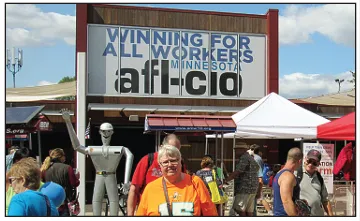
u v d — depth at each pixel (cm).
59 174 610
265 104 909
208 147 1584
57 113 1520
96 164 612
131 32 1474
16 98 1475
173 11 1504
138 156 1736
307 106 1681
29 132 1104
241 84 1545
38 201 344
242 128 848
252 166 748
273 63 1551
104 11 1459
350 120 621
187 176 382
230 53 1541
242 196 745
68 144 1709
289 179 453
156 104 1482
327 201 521
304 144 830
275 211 465
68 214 555
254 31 1564
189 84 1509
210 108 1495
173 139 481
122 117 1473
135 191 472
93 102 1440
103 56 1454
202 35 1523
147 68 1481
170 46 1500
